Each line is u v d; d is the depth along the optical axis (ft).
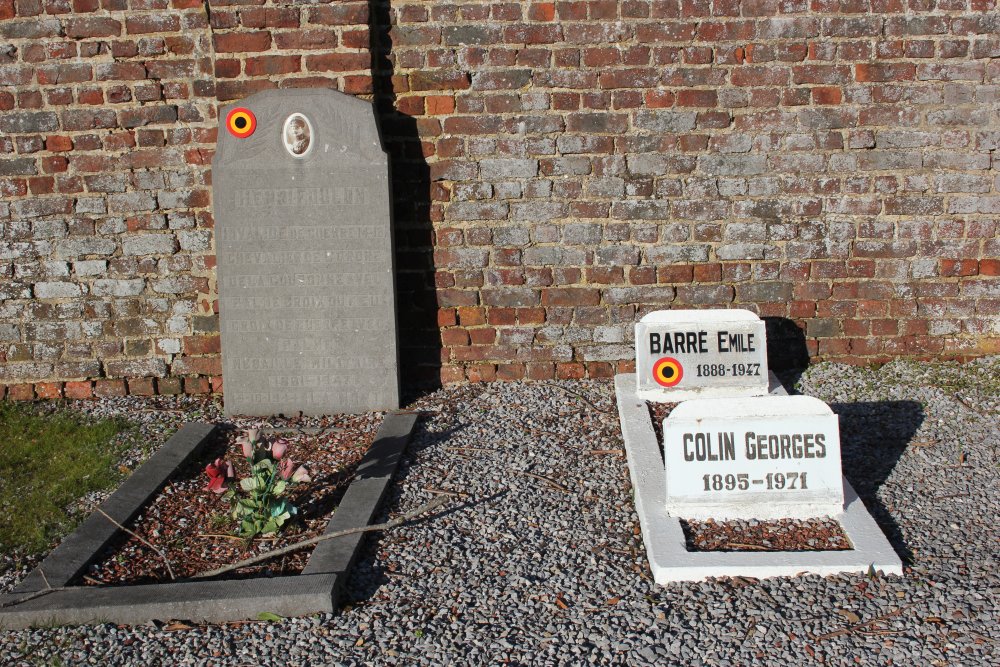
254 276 16.94
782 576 11.23
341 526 12.68
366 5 16.62
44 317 18.17
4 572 12.28
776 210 17.92
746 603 10.71
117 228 17.89
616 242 17.98
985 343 18.43
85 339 18.28
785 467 12.50
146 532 13.21
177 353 18.38
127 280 18.07
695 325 16.48
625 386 17.24
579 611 10.82
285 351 17.17
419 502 13.67
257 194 16.69
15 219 17.79
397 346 17.17
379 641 10.41
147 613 10.96
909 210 17.92
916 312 18.31
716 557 11.46
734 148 17.69
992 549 11.78
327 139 16.53
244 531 12.67
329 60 16.81
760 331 16.42
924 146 17.70
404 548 12.39
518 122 17.54
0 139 17.51
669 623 10.46
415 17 17.24
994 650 9.77
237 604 10.96
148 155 17.63
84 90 17.38
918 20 17.29
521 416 16.72
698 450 12.51
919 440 15.12
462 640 10.36
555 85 17.46
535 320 18.26
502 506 13.48
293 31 16.74
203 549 12.75
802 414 12.51
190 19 17.15
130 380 18.47
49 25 17.16
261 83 16.92
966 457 14.46
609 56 17.35
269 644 10.44
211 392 18.54
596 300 18.19
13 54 17.24
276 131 16.52
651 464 13.98
